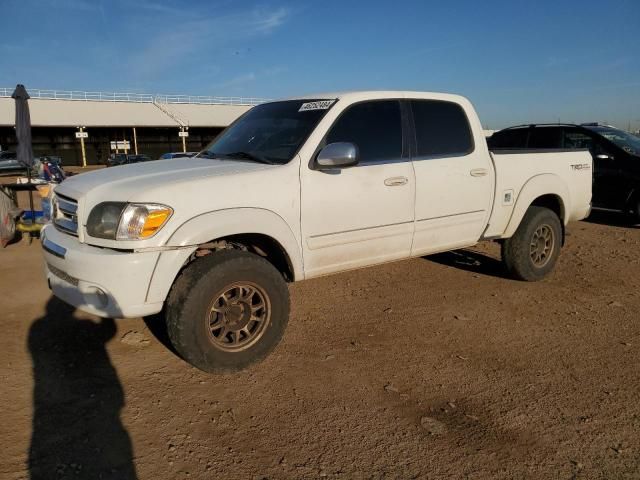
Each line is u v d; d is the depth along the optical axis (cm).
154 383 349
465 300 525
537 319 475
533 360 392
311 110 428
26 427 296
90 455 273
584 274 626
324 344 416
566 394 342
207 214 339
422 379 360
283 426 302
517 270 564
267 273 361
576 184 591
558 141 1002
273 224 367
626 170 913
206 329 341
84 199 349
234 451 279
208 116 5481
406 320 470
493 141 1094
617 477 262
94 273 322
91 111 4966
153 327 442
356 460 273
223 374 358
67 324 447
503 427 304
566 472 265
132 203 325
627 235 874
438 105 483
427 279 596
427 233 466
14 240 795
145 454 275
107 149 5503
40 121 4547
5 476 254
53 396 330
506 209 524
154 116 5169
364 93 439
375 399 333
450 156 478
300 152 391
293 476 260
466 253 717
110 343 410
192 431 296
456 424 306
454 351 406
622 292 556
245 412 316
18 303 499
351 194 407
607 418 314
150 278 323
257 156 411
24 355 387
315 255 400
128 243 321
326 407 323
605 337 436
